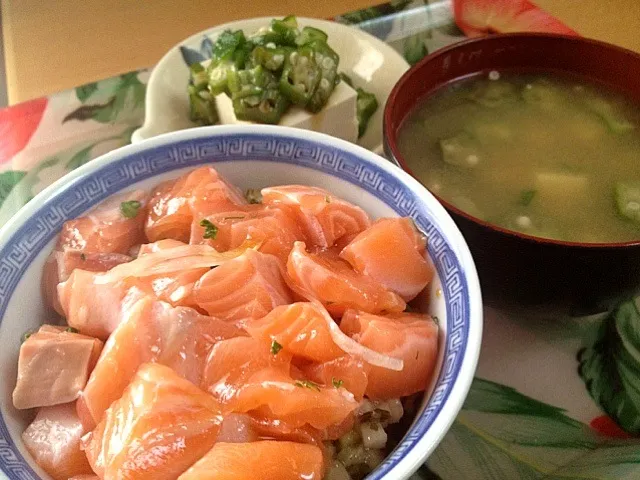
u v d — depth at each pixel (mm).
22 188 258
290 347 153
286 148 197
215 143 196
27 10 363
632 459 169
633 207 217
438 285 172
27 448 148
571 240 208
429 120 248
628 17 346
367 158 189
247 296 162
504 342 208
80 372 153
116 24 353
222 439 140
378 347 156
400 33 334
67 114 291
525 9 341
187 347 150
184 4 364
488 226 178
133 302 158
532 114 249
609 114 246
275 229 179
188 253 169
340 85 281
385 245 171
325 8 361
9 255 167
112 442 136
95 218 184
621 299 196
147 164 192
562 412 191
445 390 143
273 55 260
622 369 201
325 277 164
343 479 152
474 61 251
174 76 290
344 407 145
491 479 175
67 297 166
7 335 164
